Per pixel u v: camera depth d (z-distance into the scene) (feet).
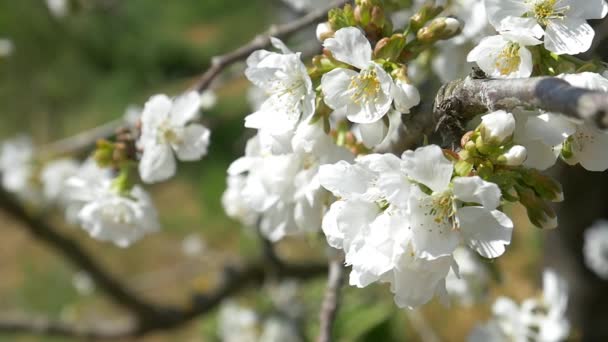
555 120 1.08
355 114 1.15
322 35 1.22
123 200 1.61
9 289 5.28
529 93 0.99
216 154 5.85
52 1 2.79
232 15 7.62
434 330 3.34
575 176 2.38
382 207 1.10
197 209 5.62
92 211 1.62
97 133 2.68
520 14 1.16
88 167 1.77
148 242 5.44
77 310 3.62
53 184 2.88
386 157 1.06
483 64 1.16
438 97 1.12
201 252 3.14
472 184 1.03
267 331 3.09
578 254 2.57
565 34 1.15
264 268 2.82
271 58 1.19
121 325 2.99
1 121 5.91
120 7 6.47
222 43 7.33
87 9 2.92
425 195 1.06
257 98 2.47
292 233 1.42
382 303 2.58
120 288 2.94
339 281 1.61
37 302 5.04
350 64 1.15
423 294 1.09
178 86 6.61
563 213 2.48
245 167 1.39
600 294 2.60
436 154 1.04
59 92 6.09
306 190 1.30
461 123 1.12
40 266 5.37
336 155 1.26
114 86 6.43
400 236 1.06
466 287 2.08
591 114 0.89
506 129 1.05
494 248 1.05
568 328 1.77
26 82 5.89
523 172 1.10
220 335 3.29
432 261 1.08
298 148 1.28
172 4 7.50
